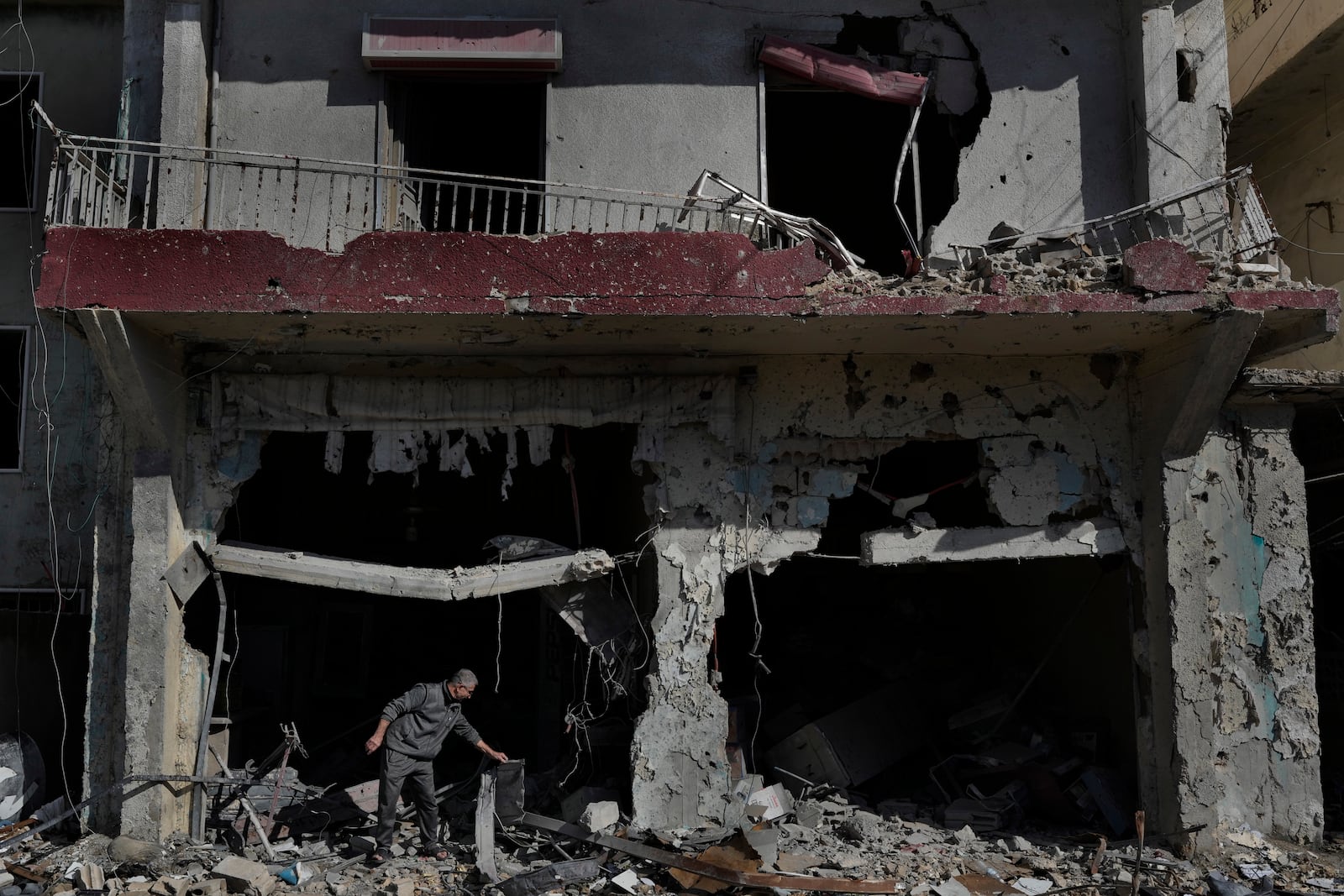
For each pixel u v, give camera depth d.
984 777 8.90
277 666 9.62
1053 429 7.91
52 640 8.55
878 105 9.80
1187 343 7.30
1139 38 8.05
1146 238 7.88
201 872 6.74
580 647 9.70
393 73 7.95
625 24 8.10
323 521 11.66
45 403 10.03
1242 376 7.61
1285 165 12.15
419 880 6.73
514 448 7.71
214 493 7.54
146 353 6.91
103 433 7.60
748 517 7.70
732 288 6.75
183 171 7.58
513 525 11.90
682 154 8.01
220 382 7.54
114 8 10.57
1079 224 7.64
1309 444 10.58
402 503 11.84
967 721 9.69
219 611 7.77
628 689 7.88
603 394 7.67
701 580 7.64
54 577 9.80
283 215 7.76
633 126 8.02
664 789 7.45
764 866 6.73
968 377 7.88
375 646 11.56
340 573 7.43
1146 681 7.86
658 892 6.57
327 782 9.22
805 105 9.88
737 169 8.00
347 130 7.88
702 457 7.73
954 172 9.93
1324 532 10.49
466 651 11.77
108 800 7.32
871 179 11.08
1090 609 9.09
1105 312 6.85
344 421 7.60
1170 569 7.59
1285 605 7.81
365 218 7.62
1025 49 8.23
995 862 7.23
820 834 7.73
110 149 7.07
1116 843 7.65
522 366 7.72
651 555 7.89
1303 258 11.78
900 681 10.36
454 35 7.85
